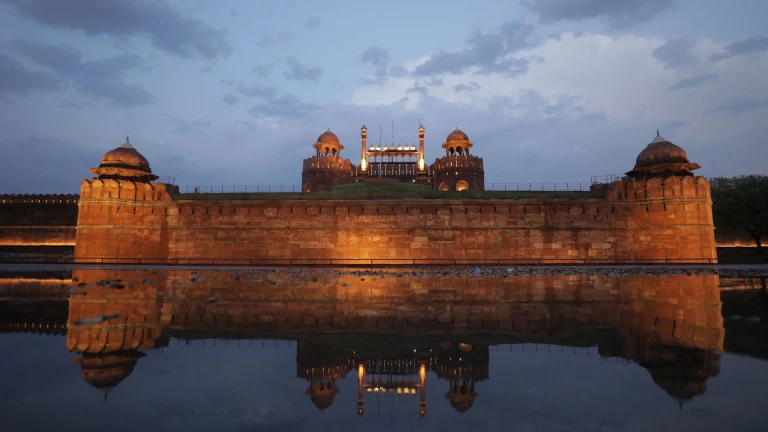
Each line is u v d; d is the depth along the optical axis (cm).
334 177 5619
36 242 4494
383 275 2139
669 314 844
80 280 1692
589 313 866
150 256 3488
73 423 282
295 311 895
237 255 3503
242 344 578
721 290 1366
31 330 647
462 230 3531
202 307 945
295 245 3509
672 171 3609
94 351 517
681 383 388
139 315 816
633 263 3462
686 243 3369
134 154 3750
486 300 1109
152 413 310
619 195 3603
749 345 550
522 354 520
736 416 298
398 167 6169
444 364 478
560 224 3538
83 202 3444
